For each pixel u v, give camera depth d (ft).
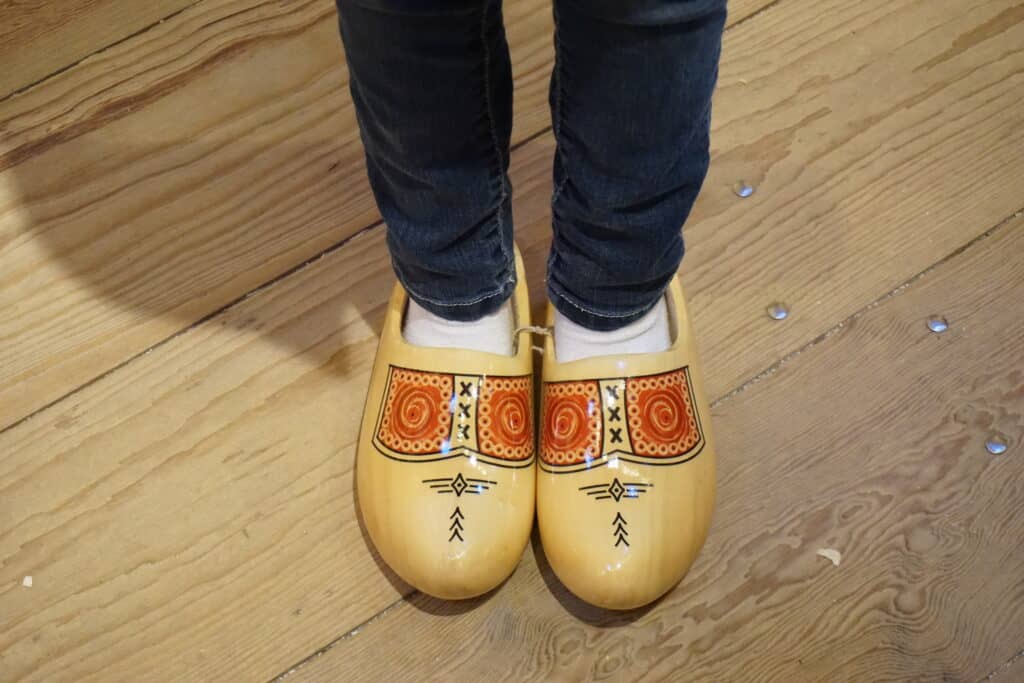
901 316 2.99
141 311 3.03
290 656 2.57
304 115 3.33
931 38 3.43
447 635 2.59
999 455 2.78
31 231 3.15
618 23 1.63
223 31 3.46
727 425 2.84
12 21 3.46
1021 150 3.24
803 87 3.35
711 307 3.02
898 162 3.22
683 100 1.81
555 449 2.48
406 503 2.42
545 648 2.57
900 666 2.53
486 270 2.36
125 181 3.22
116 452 2.83
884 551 2.67
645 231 2.11
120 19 3.47
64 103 3.34
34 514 2.75
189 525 2.74
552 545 2.44
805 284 3.04
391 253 2.44
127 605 2.64
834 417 2.85
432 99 1.83
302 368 2.95
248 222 3.17
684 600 2.62
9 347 2.98
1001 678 2.51
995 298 3.01
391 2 1.60
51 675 2.55
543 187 3.22
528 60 3.39
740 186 3.20
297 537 2.72
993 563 2.64
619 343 2.53
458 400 2.46
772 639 2.57
